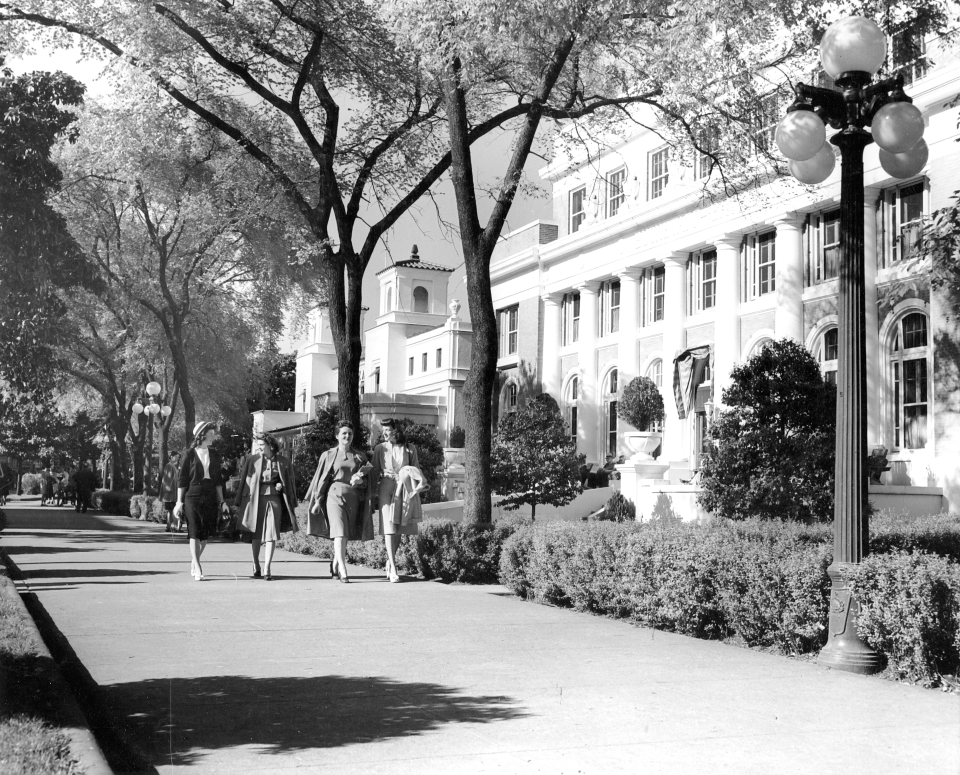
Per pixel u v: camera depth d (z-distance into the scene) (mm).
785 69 17297
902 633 6449
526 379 35281
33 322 13977
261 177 18344
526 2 12039
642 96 14656
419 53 14812
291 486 13133
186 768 4211
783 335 23516
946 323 19250
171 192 27656
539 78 14031
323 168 17016
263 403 51156
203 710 5316
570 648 7609
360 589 11688
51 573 13062
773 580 7551
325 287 27344
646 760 4445
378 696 5734
